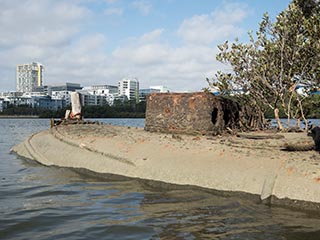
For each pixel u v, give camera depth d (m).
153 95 17.64
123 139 15.22
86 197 9.66
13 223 7.39
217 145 12.89
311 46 16.61
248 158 10.84
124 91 154.50
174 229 7.05
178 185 10.45
